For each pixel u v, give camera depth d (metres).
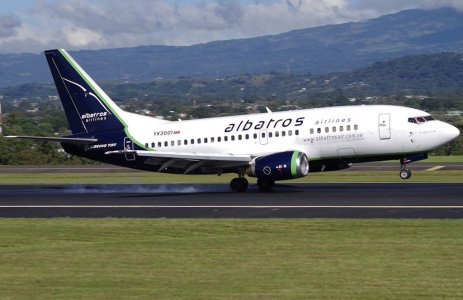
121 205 144.38
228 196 156.00
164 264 84.56
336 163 164.62
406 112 160.25
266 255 88.25
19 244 99.50
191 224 113.25
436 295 69.50
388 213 121.88
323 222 111.81
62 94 182.12
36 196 169.00
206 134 172.75
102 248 94.81
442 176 198.12
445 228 104.00
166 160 168.25
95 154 181.00
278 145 165.38
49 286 75.31
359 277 76.81
